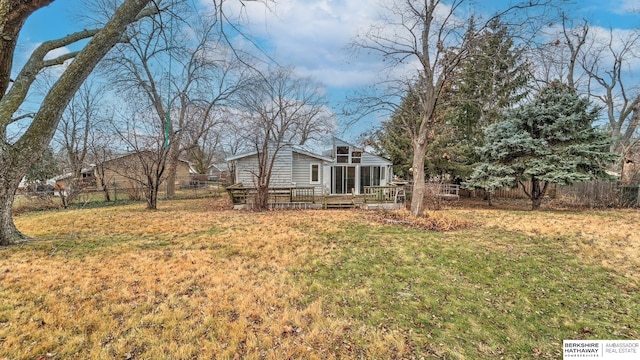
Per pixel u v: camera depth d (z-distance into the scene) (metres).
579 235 7.13
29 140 5.70
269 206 12.75
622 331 3.29
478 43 8.02
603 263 5.22
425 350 2.88
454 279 4.58
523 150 12.12
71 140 17.02
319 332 3.11
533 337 3.18
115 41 5.94
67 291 3.80
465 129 16.34
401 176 20.22
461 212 11.30
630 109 17.53
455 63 8.47
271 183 16.52
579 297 4.05
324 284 4.33
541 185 16.55
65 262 4.91
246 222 8.97
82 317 3.20
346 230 7.80
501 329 3.30
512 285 4.39
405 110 10.45
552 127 11.88
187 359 2.63
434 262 5.29
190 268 4.80
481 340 3.09
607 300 3.97
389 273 4.79
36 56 6.11
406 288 4.25
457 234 7.32
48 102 5.73
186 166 32.69
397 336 3.08
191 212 11.44
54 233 7.14
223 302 3.65
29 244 5.92
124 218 9.56
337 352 2.79
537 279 4.60
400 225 8.50
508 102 14.16
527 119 12.42
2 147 5.53
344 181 18.33
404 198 13.04
